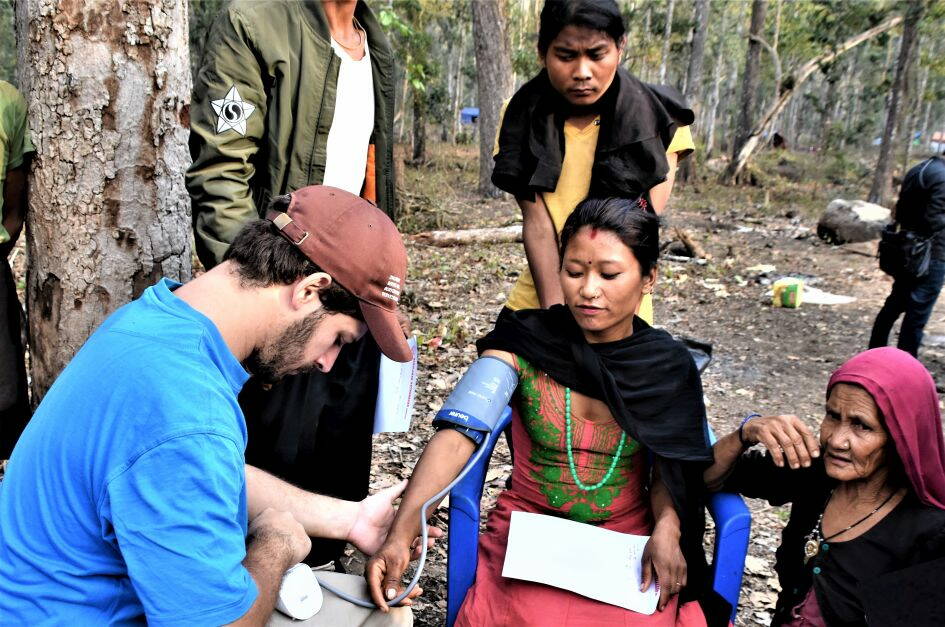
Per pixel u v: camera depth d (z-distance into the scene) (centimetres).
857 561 194
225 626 135
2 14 1662
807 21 3028
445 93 3256
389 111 290
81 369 139
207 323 145
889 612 180
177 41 259
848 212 1205
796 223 1484
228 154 242
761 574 333
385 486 371
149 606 132
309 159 260
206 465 132
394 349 165
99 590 139
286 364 159
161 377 134
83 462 133
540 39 258
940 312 809
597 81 251
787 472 210
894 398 182
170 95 260
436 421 203
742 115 2592
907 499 193
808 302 846
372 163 287
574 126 271
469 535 205
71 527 136
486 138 1606
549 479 214
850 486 199
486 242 1061
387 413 258
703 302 841
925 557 187
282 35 246
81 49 244
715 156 3684
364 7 274
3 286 280
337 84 261
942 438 189
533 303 291
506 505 221
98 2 242
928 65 2720
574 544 200
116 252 261
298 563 177
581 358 204
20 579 137
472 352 587
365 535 199
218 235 239
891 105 1773
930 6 1669
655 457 215
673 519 202
